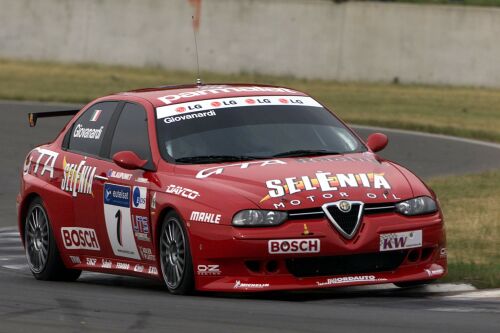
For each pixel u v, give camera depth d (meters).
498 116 84.75
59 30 112.12
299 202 26.28
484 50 101.94
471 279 29.42
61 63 111.88
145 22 109.69
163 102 31.34
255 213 26.09
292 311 23.97
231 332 21.41
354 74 104.50
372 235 26.33
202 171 28.17
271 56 106.25
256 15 106.44
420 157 64.06
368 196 26.78
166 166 29.06
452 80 102.75
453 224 40.31
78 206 32.25
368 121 79.88
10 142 68.12
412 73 103.50
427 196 27.70
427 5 103.56
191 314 23.80
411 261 27.23
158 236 28.52
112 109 32.84
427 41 103.12
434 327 21.48
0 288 30.30
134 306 25.38
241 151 29.28
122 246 30.38
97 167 31.66
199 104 31.08
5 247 40.28
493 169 58.59
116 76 106.19
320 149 29.84
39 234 34.16
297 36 105.62
